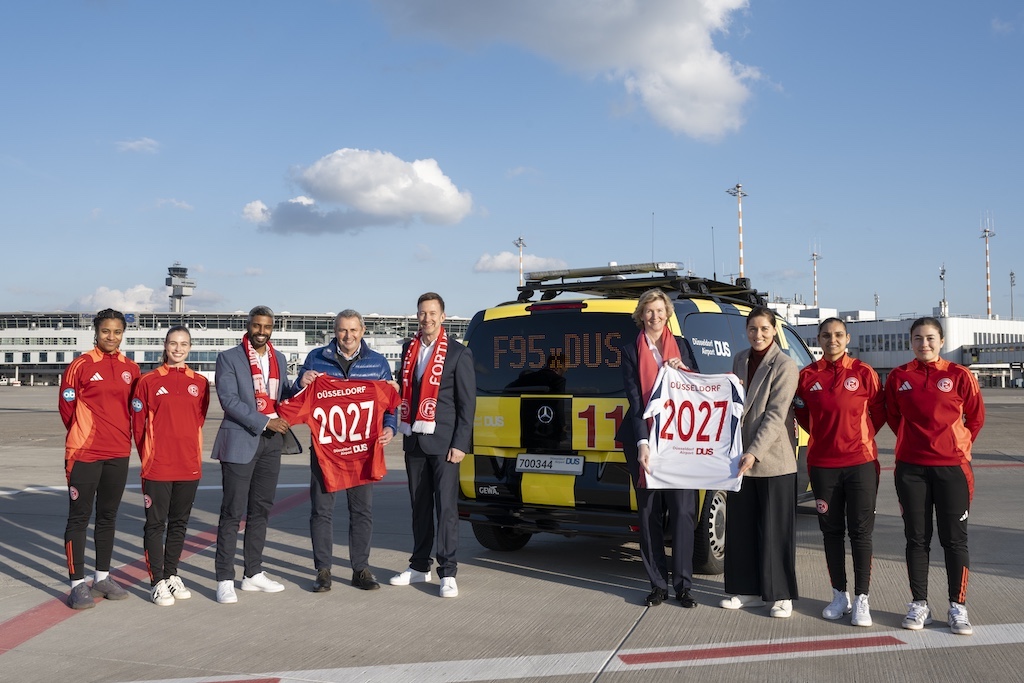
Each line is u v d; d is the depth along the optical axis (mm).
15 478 11695
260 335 5387
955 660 4004
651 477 4984
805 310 97375
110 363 5270
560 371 5766
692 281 6523
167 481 5227
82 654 4203
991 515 8133
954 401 4496
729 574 4965
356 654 4184
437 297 5523
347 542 7211
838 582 4785
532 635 4488
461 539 7457
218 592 5227
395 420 5648
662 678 3803
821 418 4762
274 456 5520
